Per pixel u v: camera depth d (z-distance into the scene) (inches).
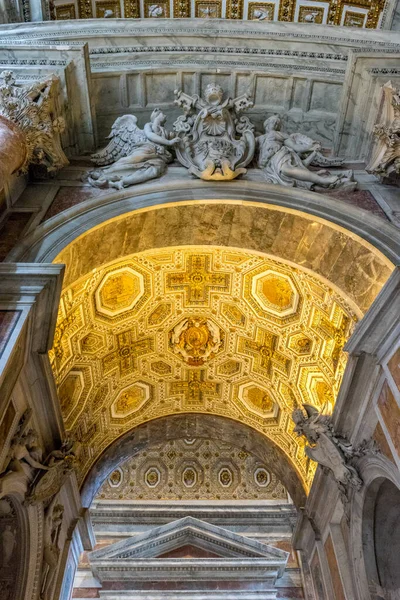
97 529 871.1
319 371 463.2
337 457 345.4
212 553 814.5
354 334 305.0
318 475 404.5
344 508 363.9
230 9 467.8
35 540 324.8
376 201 357.7
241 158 375.2
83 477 493.7
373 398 316.8
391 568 336.8
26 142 326.3
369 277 334.3
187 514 880.9
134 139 383.9
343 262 348.5
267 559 773.3
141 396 553.0
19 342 260.4
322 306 420.8
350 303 354.0
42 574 336.2
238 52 414.9
